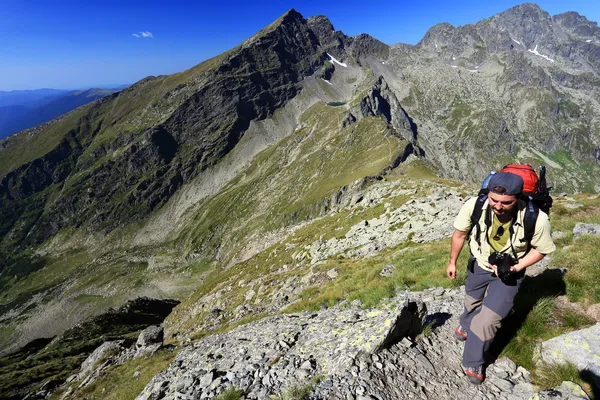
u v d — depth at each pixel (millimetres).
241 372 8008
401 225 39812
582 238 10133
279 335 10062
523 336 6172
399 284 13000
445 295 9906
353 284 19578
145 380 21672
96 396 27078
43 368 60469
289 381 6602
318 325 9672
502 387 5355
